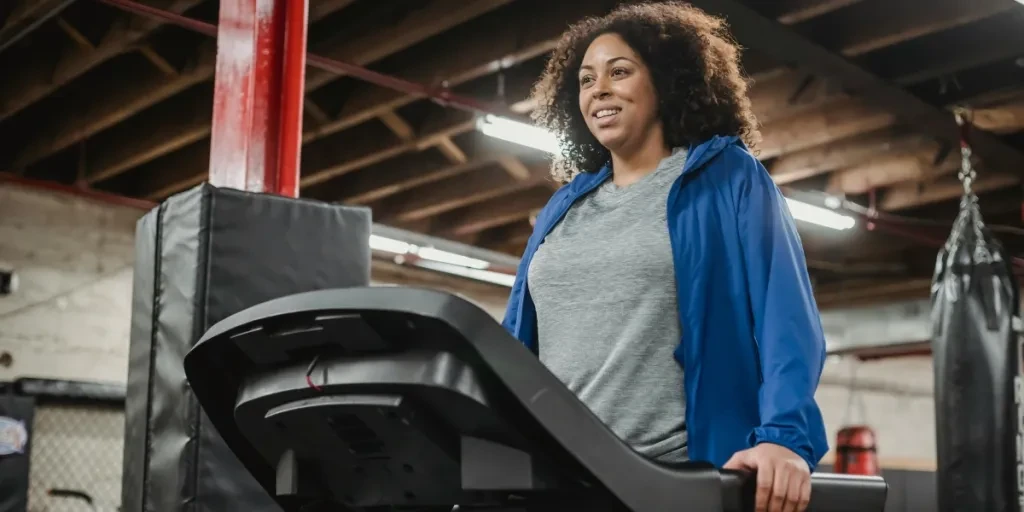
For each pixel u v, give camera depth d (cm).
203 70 458
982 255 463
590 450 81
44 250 621
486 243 748
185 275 228
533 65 493
